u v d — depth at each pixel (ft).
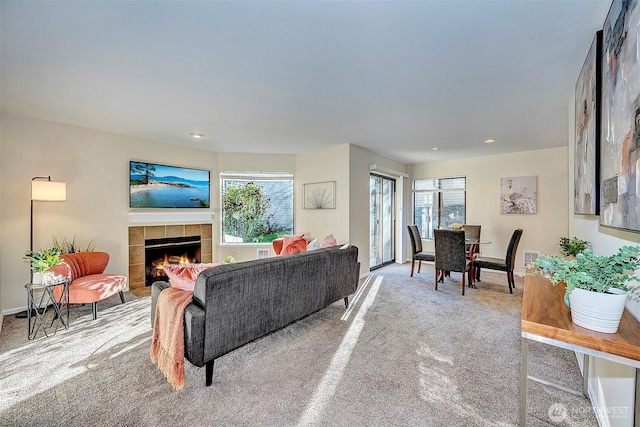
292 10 5.10
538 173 16.70
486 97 9.04
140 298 12.48
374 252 19.38
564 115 10.67
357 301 12.21
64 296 9.64
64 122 11.59
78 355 7.63
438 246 14.01
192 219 16.39
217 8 5.05
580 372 6.89
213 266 7.32
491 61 6.85
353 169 15.84
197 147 16.33
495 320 10.14
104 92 8.68
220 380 6.57
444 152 17.53
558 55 6.53
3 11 5.07
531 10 5.08
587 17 5.21
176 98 9.16
